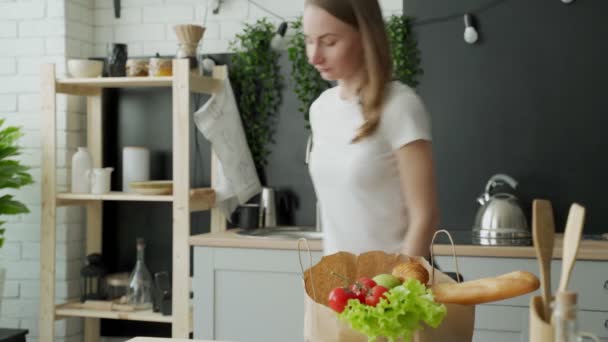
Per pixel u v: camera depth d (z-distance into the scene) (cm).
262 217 390
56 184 388
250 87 397
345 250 187
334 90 194
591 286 297
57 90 385
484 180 370
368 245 183
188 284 360
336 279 134
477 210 371
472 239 333
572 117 361
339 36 177
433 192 177
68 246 409
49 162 379
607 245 311
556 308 94
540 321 102
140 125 420
